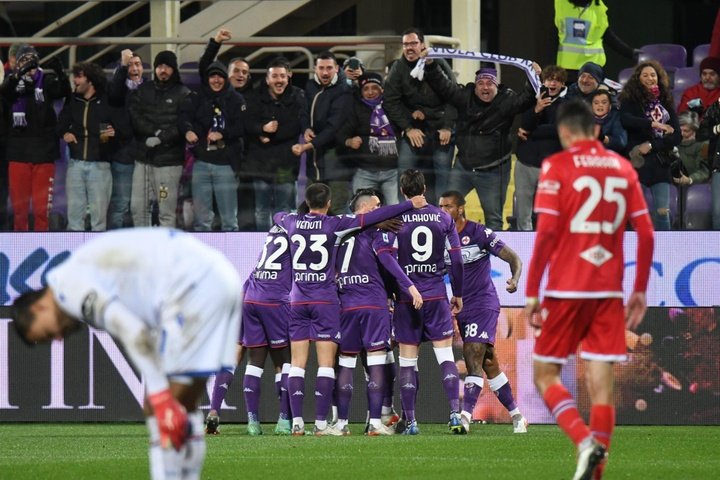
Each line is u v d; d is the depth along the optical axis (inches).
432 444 1200.2
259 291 1386.6
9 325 1600.6
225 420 1571.1
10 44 1830.7
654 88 1499.8
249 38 1803.6
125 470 980.6
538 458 1053.8
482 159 1515.7
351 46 1781.5
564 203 801.6
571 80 1749.5
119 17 1994.3
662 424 1515.7
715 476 914.1
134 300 612.7
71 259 610.2
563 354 810.8
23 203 1589.6
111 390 1593.3
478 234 1364.4
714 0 2224.4
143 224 1565.0
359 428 1497.3
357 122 1523.1
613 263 805.2
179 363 613.9
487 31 2164.1
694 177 1508.4
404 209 1317.7
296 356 1364.4
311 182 1536.7
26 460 1075.3
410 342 1357.0
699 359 1510.8
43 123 1576.0
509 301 1536.7
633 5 2245.3
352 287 1348.4
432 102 1513.3
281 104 1531.7
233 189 1546.5
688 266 1513.3
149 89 1552.7
